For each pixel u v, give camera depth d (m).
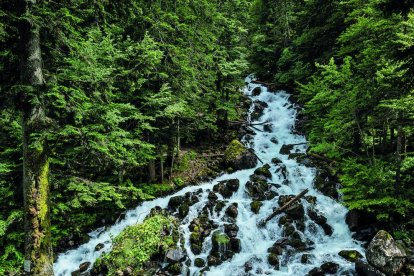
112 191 8.68
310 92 13.34
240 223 11.64
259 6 26.22
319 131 12.95
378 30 10.98
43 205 7.33
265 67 25.95
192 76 13.80
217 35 18.23
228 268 9.64
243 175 14.90
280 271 9.41
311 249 10.24
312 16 17.36
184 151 17.08
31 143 7.14
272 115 21.11
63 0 8.19
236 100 21.83
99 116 7.84
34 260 7.16
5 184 9.15
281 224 11.29
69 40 8.16
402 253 8.33
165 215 12.16
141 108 12.12
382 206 9.77
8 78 7.76
